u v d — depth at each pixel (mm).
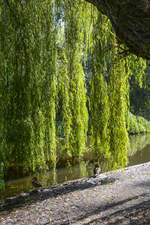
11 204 7383
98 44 7828
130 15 1967
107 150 8148
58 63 7715
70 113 7867
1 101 6215
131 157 14906
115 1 1986
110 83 7543
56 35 7430
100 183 9219
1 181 6312
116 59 7137
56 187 8898
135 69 7980
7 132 6777
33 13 6918
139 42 2066
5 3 6477
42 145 7312
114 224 5789
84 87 8883
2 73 6230
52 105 7371
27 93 6844
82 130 8359
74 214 6504
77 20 7699
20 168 10859
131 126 26328
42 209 6926
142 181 9281
